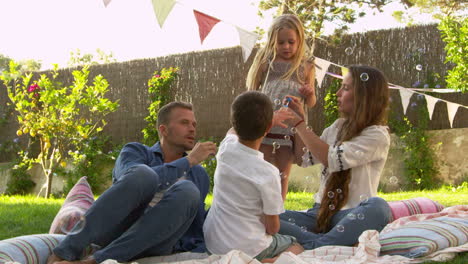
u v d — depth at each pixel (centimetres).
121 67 805
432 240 213
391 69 690
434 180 650
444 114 666
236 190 204
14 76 718
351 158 242
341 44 703
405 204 278
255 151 206
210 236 208
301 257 207
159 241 195
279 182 205
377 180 253
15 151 840
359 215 227
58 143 746
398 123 673
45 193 779
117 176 230
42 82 725
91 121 769
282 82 322
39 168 812
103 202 188
